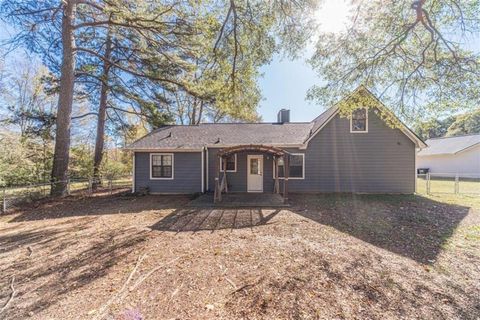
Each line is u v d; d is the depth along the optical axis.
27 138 14.20
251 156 13.73
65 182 11.99
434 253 4.87
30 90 20.55
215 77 7.83
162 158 13.69
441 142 25.86
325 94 8.28
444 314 2.95
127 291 3.48
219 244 5.40
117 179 20.67
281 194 12.70
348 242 5.52
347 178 12.95
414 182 12.48
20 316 2.98
